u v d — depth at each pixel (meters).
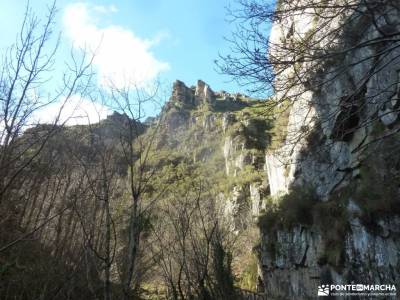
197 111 77.25
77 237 7.38
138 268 7.89
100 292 6.59
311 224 22.42
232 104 88.06
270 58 5.88
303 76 6.00
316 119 6.88
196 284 8.23
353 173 19.42
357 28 5.94
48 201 9.02
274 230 27.52
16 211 6.81
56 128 5.63
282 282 25.95
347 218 18.34
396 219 15.68
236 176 51.12
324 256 19.97
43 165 7.71
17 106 5.31
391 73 11.94
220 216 14.61
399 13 5.54
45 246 7.93
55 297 6.50
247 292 20.89
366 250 16.86
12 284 7.01
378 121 16.12
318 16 5.88
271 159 32.88
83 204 7.47
